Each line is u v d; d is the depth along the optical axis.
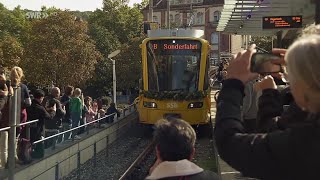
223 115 2.26
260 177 2.02
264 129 2.80
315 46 1.94
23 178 9.08
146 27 27.06
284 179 1.95
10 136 8.00
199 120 17.75
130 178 12.79
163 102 17.69
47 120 11.57
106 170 13.61
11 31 72.06
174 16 93.25
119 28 70.19
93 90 54.66
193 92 17.78
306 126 1.92
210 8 92.06
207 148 16.80
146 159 15.60
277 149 1.96
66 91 13.77
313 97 1.94
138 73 52.78
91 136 14.22
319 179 1.86
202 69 18.02
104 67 54.12
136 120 23.53
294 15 15.65
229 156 2.13
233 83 2.35
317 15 11.56
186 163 3.01
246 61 2.39
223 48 89.75
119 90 54.69
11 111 8.00
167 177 2.96
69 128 13.12
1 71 9.27
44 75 45.69
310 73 1.93
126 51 53.28
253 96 5.61
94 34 58.28
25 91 9.59
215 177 3.08
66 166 11.63
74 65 45.59
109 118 17.95
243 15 19.98
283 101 2.94
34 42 46.00
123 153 16.59
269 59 2.44
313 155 1.87
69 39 45.91
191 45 18.12
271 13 18.34
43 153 10.23
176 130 3.04
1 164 8.48
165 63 18.08
